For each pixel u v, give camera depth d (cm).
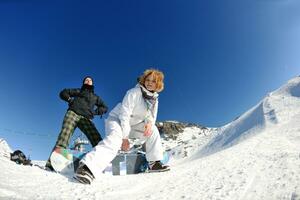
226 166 557
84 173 426
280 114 1739
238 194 411
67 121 554
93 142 576
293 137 916
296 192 404
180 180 473
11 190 345
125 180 459
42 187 382
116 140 463
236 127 2497
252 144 784
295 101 2067
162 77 501
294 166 524
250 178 479
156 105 508
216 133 3478
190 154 3045
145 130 500
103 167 443
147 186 437
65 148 540
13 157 617
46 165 505
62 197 358
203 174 508
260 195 406
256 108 2508
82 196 371
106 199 371
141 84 498
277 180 461
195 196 399
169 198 390
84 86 588
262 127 1634
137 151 573
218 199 389
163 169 528
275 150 688
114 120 486
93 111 585
